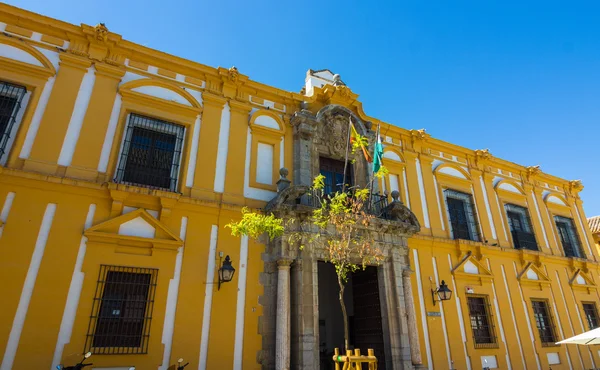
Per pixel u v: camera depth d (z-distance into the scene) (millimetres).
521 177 18891
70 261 8625
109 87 10445
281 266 10422
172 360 8875
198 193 10586
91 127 9852
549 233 18250
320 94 13906
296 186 10891
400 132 15539
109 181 9578
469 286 14398
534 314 15805
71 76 10055
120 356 8391
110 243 9102
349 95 14125
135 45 11047
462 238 15359
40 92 9547
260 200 11461
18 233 8336
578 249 19312
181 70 11750
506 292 15250
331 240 10500
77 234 8867
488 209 16750
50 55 10039
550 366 14953
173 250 9711
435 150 16484
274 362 9836
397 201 12820
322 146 13227
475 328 14070
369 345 12422
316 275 10859
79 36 10555
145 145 10484
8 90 9328
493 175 17609
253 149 12008
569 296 17219
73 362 7711
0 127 8969
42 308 8094
